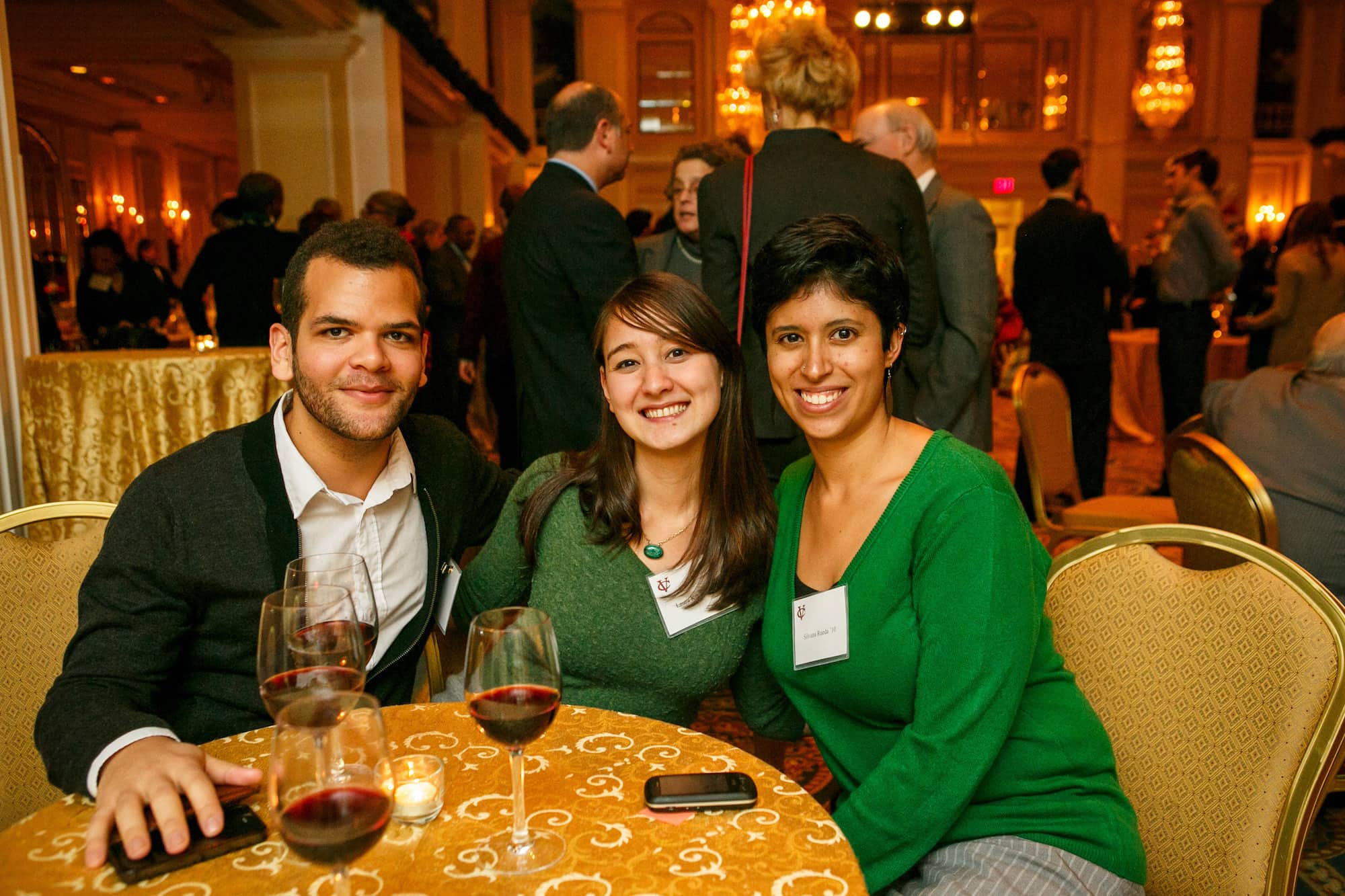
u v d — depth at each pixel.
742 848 0.93
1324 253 4.91
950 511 1.23
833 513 1.36
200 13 5.61
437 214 10.70
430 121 9.95
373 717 0.77
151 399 2.75
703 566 1.42
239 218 4.22
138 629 1.31
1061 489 3.40
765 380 2.25
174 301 8.09
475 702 0.91
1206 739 1.33
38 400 2.71
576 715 1.25
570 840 0.94
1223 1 12.97
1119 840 1.19
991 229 2.85
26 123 10.30
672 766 1.10
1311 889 1.92
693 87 13.54
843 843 0.94
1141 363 6.84
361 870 0.90
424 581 1.53
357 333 1.29
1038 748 1.23
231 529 1.35
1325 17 13.40
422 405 5.60
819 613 1.31
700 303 1.40
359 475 1.43
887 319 1.29
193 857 0.91
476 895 0.86
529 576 1.62
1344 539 2.07
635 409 1.40
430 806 0.98
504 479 1.82
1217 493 2.14
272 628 1.02
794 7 8.59
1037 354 4.40
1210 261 4.82
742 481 1.46
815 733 1.39
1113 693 1.41
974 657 1.19
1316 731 1.24
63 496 2.74
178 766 1.00
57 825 0.99
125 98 10.93
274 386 2.96
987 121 13.49
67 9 6.35
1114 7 12.80
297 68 6.07
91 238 6.18
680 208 3.46
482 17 10.71
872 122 2.89
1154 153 13.30
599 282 2.56
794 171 2.21
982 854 1.18
